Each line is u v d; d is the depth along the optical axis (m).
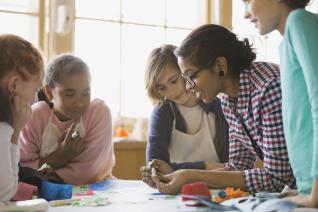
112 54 2.23
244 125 1.25
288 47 0.93
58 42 2.09
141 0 2.30
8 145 1.01
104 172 1.66
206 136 1.69
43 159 1.56
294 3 1.02
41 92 1.69
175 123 1.69
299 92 0.92
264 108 1.13
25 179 1.20
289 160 1.04
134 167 2.05
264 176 1.14
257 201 0.88
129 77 2.27
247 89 1.18
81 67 1.58
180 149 1.69
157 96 1.68
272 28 1.04
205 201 0.89
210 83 1.21
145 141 2.06
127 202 1.03
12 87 1.12
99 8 2.21
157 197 1.11
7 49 1.13
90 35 2.19
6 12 2.04
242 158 1.39
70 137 1.56
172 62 1.62
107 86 2.22
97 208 0.95
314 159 0.83
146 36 2.31
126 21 2.27
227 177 1.17
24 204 0.92
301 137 0.92
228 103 1.28
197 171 1.19
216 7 2.40
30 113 1.15
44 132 1.61
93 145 1.60
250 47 1.24
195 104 1.72
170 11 2.38
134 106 2.28
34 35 2.08
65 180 1.54
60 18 2.08
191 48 1.19
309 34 0.87
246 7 1.09
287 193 0.98
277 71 1.17
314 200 0.84
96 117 1.63
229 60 1.20
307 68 0.85
